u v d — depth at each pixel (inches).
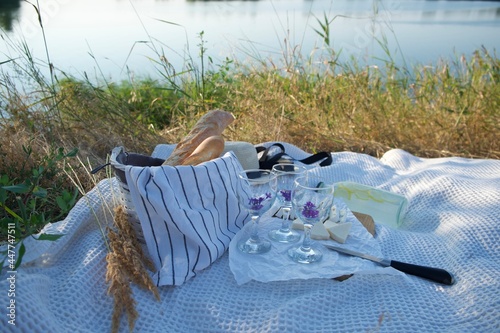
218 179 65.4
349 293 57.1
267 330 51.2
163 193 60.1
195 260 60.8
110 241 62.7
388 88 163.3
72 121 126.4
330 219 69.9
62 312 53.2
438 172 92.9
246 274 57.3
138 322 53.4
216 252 62.3
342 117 148.9
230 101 154.4
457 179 86.4
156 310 55.2
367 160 105.7
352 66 171.6
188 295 57.2
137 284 57.1
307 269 57.9
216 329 53.1
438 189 84.8
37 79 125.3
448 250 67.3
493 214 71.3
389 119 145.4
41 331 47.4
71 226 66.7
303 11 292.7
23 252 55.0
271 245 63.7
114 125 132.5
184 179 62.6
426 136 139.3
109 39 235.8
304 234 62.1
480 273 59.8
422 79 169.2
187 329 54.3
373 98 152.4
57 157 84.5
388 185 91.0
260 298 56.6
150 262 61.0
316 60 171.3
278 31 228.1
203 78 154.6
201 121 80.7
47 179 97.3
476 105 145.4
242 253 61.7
